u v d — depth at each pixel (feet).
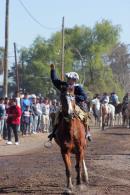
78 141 52.80
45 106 132.87
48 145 91.04
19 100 116.98
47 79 321.73
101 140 110.11
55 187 54.24
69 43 327.06
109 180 58.39
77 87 55.52
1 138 110.42
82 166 55.83
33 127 126.82
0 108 109.09
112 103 173.99
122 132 135.85
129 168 67.10
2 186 55.01
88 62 323.37
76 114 53.52
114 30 328.90
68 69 317.22
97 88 321.11
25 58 333.42
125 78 386.52
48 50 322.34
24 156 82.33
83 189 53.11
